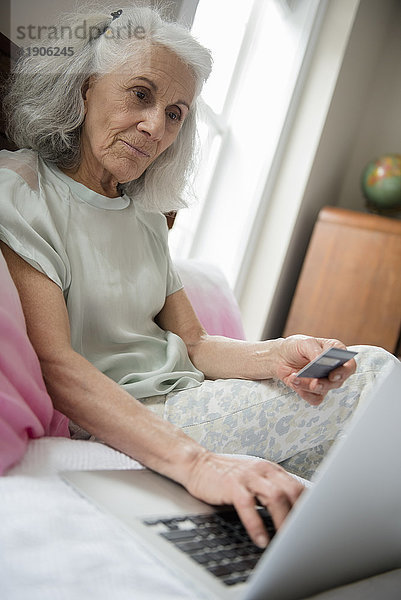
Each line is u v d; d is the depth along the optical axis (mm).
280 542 588
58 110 1271
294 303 3357
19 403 870
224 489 825
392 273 3248
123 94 1231
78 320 1228
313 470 1358
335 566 688
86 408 1001
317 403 1256
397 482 706
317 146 3201
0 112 1352
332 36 3193
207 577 639
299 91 3193
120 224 1352
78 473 847
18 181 1175
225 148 3113
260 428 1298
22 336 931
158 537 704
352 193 3992
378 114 3982
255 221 3170
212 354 1455
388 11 3711
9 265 1080
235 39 2930
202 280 2035
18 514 681
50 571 607
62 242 1213
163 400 1343
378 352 1330
